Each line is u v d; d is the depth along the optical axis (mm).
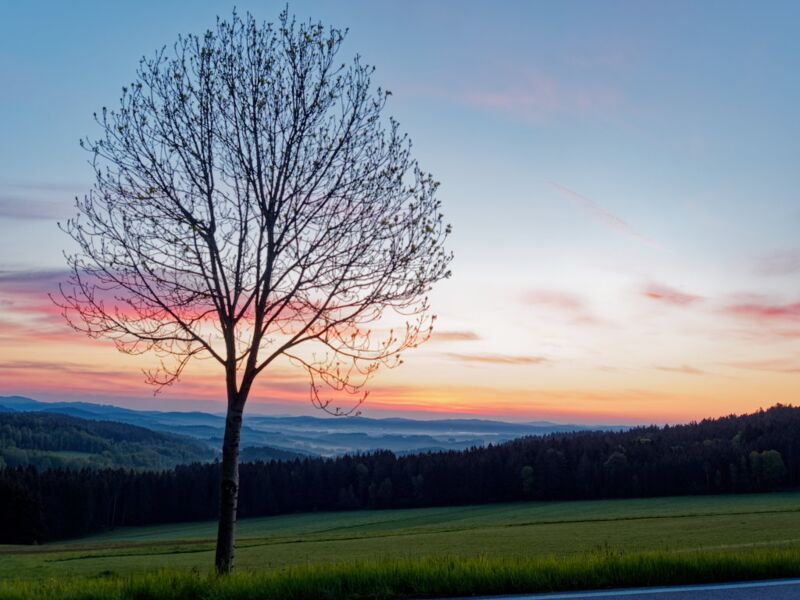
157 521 101312
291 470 109000
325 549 43281
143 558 41562
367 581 9141
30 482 88438
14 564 38375
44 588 8969
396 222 10461
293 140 10352
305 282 10578
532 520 71250
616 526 55844
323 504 105688
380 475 107125
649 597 8727
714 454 102000
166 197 10219
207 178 10352
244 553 42125
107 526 97188
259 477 103250
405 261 10273
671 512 72750
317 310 10734
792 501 83750
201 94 10312
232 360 10508
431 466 105875
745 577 10172
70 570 33875
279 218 10594
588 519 67750
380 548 42875
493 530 56938
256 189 10477
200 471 105125
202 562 37250
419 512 94812
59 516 90250
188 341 10562
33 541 80312
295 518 96875
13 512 79750
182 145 10234
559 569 9836
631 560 10398
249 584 8750
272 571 10000
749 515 62688
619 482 100438
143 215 10141
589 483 101312
